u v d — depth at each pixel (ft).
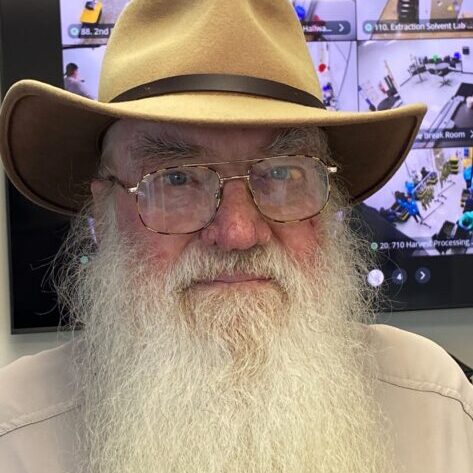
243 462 1.78
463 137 3.60
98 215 2.17
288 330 1.88
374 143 2.28
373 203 3.59
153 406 1.85
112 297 2.04
